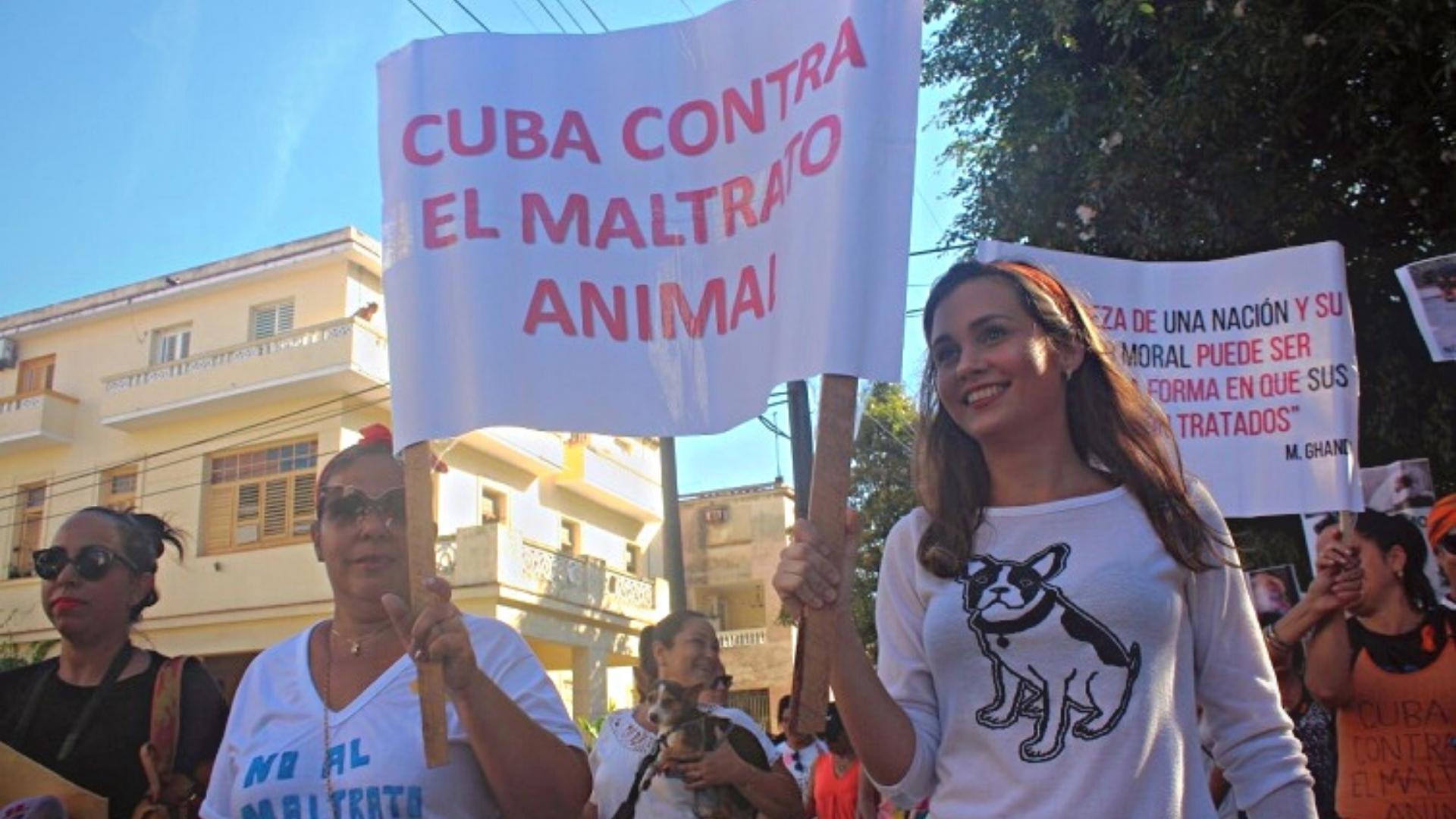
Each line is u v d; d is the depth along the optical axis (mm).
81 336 22516
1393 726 4059
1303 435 4977
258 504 20141
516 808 2537
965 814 2297
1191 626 2416
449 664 2396
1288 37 7520
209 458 20703
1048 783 2213
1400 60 7609
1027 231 8945
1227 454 5062
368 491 2889
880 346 2465
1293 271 5105
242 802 2697
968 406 2510
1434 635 4082
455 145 2910
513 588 19531
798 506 9109
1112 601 2268
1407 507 5242
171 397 20594
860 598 18703
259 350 20109
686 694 4504
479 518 22094
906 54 2621
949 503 2539
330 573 2904
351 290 20609
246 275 20922
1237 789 2414
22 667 3623
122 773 3357
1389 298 7957
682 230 2865
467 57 2965
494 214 2865
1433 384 7863
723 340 2771
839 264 2484
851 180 2521
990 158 9156
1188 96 7844
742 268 2777
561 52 2996
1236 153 8086
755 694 29734
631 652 23297
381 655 2848
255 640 19516
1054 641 2279
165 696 3436
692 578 31359
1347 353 4973
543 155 2926
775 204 2736
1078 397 2580
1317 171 8164
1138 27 8102
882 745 2322
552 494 24672
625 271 2865
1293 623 3703
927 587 2502
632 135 2943
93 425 21891
